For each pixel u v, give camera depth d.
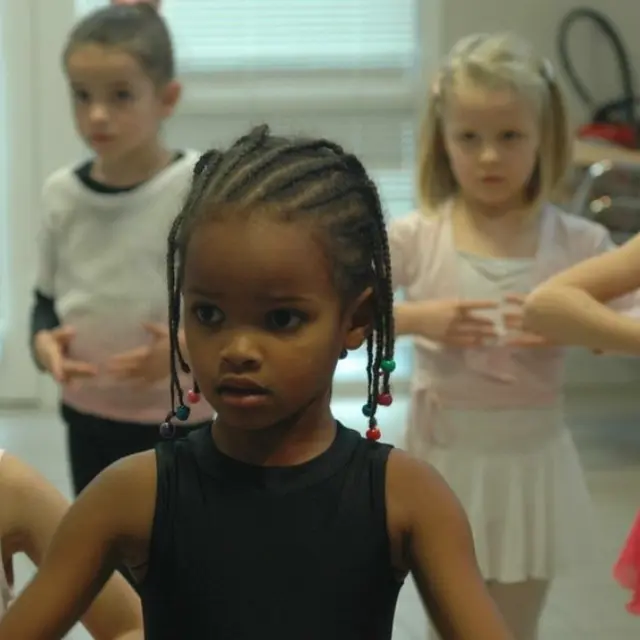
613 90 5.88
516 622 2.64
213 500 1.12
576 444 5.22
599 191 4.77
